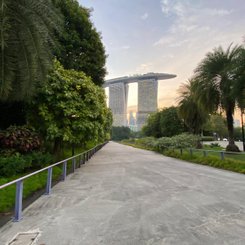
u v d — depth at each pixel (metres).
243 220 4.82
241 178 9.96
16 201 4.99
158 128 48.12
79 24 19.08
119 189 7.84
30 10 8.18
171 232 4.23
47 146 14.16
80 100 12.45
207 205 5.89
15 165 8.99
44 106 11.56
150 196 6.86
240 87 15.73
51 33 9.70
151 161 17.80
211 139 57.47
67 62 18.20
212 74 20.53
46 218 5.04
